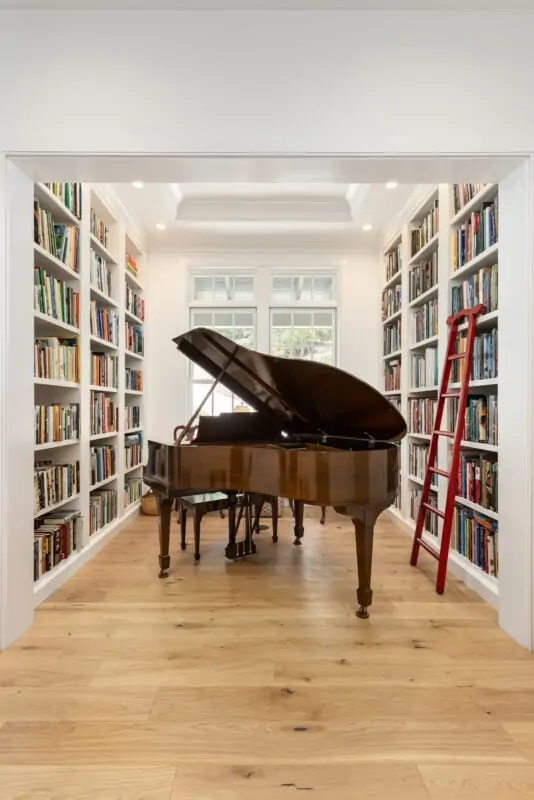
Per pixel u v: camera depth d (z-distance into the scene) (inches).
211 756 58.1
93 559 132.2
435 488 134.6
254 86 84.1
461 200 121.0
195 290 210.8
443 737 61.7
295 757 58.0
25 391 91.0
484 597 104.8
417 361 160.2
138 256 198.5
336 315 209.5
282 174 90.9
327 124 84.0
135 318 182.5
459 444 109.9
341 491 93.4
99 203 150.0
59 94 83.5
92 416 139.9
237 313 210.2
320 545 144.9
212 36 83.9
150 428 205.0
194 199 178.4
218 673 75.8
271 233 195.9
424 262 150.4
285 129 84.0
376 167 87.6
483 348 109.7
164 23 83.8
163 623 93.3
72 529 124.2
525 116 83.7
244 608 100.1
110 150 83.5
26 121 83.4
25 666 77.9
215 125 83.8
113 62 83.6
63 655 81.4
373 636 88.0
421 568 124.5
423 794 52.8
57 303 116.8
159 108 83.7
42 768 56.3
